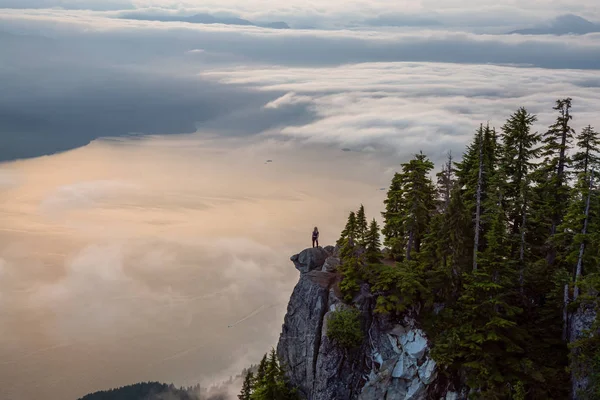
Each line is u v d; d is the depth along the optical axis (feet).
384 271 196.75
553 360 172.14
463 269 187.21
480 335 170.60
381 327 191.62
